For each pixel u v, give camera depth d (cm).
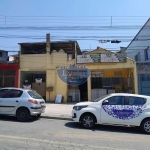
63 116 1124
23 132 715
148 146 595
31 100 975
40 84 2030
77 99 1994
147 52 2305
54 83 1962
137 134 779
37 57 2022
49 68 1986
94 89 1912
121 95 857
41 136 665
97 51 1931
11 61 1997
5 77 2020
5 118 1032
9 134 675
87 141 625
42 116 1125
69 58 2016
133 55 2877
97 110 847
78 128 846
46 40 2041
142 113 805
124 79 1939
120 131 826
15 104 973
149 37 2209
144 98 834
